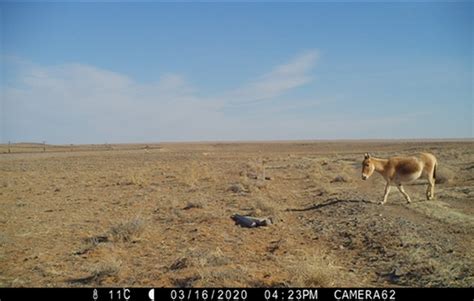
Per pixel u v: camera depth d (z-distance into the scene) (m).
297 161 55.78
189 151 111.50
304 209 18.53
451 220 14.32
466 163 37.88
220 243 12.65
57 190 27.41
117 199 22.94
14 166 51.97
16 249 12.49
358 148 109.75
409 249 11.15
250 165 45.72
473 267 9.41
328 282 8.78
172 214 17.55
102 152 102.56
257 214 17.11
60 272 10.10
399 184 18.19
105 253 11.67
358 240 12.55
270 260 10.67
